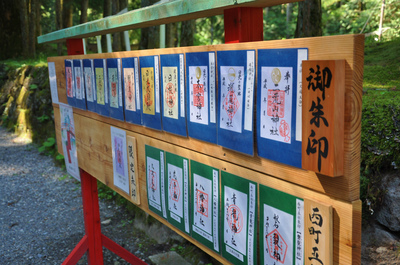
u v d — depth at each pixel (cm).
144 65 176
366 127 242
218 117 133
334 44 92
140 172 198
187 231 164
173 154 165
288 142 106
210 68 134
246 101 119
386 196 229
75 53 298
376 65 427
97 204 292
